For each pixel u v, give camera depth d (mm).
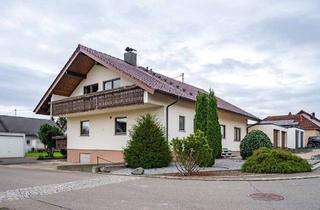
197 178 12531
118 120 22344
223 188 10250
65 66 23078
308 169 14367
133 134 17703
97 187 10797
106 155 22812
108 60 21125
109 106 20172
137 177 13414
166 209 7605
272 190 9789
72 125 26078
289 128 36344
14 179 13188
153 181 12102
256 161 14266
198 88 30609
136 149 17094
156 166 16859
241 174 13617
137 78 18703
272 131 30953
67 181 12367
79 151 25172
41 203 8406
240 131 28578
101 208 7789
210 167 16391
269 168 13844
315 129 47312
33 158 34219
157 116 19781
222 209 7539
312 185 10664
